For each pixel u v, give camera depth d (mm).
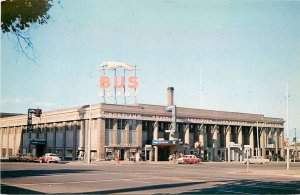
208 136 81125
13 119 89438
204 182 23188
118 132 67062
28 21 14055
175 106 73250
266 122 90438
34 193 16266
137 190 18094
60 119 74688
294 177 29578
